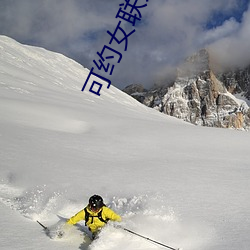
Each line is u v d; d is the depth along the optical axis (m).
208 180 10.98
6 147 14.59
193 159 15.82
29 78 66.38
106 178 10.79
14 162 12.03
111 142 19.62
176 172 12.23
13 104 29.69
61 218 7.02
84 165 12.66
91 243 5.50
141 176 11.32
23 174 10.55
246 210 7.64
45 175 10.63
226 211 7.53
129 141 20.72
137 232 5.91
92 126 26.88
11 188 9.16
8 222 6.32
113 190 9.33
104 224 5.93
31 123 24.36
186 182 10.56
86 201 8.07
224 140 23.00
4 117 24.28
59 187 9.35
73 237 5.95
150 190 9.41
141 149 18.38
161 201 8.20
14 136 17.52
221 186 10.13
